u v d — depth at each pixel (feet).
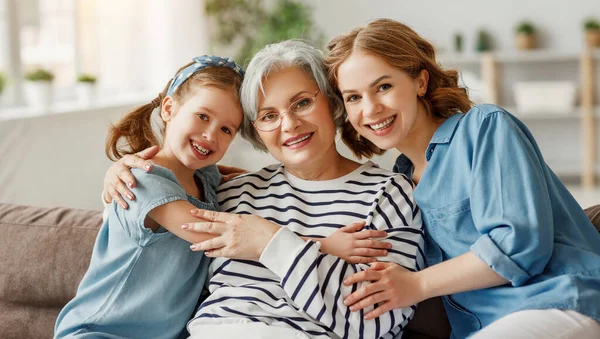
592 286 4.41
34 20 13.24
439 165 4.97
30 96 12.73
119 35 15.67
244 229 4.75
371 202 5.05
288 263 4.58
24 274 5.70
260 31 17.46
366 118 4.94
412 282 4.52
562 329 4.12
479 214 4.54
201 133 5.03
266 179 5.44
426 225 5.04
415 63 4.98
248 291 4.77
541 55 17.87
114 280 4.92
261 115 5.11
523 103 18.24
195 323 4.80
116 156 5.65
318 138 5.09
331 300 4.54
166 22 15.98
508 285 4.57
